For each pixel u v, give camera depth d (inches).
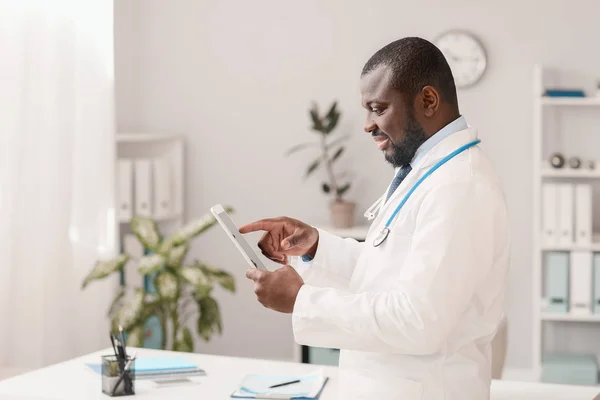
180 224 196.1
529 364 187.6
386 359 60.1
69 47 165.8
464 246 55.7
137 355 98.4
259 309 198.1
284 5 193.6
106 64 169.5
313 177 194.2
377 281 60.3
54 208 165.0
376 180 191.8
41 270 162.9
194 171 198.8
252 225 72.3
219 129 197.6
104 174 169.9
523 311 187.5
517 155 185.8
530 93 184.4
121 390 82.3
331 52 192.1
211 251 198.7
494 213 58.1
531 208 186.1
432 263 55.1
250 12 195.0
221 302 199.3
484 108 186.1
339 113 182.7
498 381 86.9
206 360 96.3
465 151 59.7
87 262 169.0
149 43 199.0
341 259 73.4
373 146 191.5
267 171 196.4
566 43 182.9
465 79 185.5
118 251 177.6
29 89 162.4
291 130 194.9
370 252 62.1
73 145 167.5
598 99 170.7
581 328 184.7
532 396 81.2
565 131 183.8
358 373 61.5
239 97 196.5
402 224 59.5
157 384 86.3
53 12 163.9
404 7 188.4
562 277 172.1
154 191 187.8
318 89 193.2
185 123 198.7
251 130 196.4
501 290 61.1
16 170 160.7
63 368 93.0
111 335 84.0
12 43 159.6
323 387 84.9
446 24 186.7
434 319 54.6
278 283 59.3
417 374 59.2
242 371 91.6
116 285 175.5
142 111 199.9
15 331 162.6
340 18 191.3
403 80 59.3
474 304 59.7
